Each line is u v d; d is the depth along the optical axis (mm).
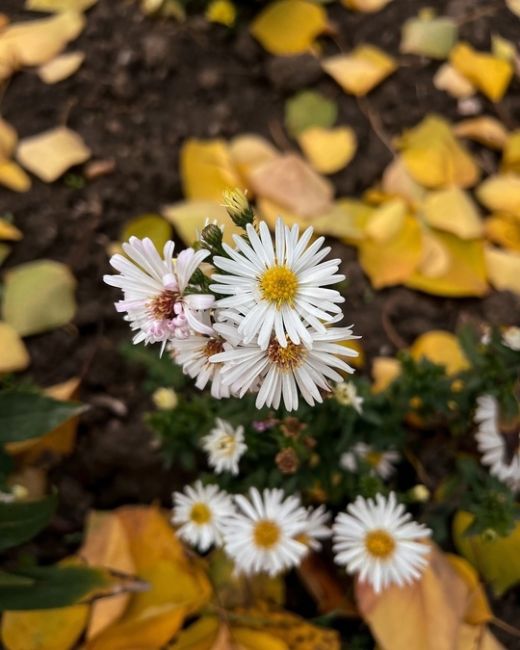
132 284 289
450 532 424
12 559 427
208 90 519
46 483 438
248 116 515
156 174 493
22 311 456
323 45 537
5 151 493
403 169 493
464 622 404
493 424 388
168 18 527
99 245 480
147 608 398
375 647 408
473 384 392
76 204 488
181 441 401
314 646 396
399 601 393
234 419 371
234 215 307
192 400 403
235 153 496
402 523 385
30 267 465
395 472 437
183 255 284
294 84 517
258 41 526
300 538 384
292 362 292
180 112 513
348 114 515
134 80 516
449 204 479
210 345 305
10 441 365
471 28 539
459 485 412
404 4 543
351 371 292
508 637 414
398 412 403
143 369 458
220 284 296
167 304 287
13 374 454
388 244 474
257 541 372
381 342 466
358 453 400
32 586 370
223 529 377
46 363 458
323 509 413
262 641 395
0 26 529
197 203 469
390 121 515
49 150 490
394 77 524
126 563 405
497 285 471
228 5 526
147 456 438
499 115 520
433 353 450
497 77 517
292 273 287
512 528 385
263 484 392
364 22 541
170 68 519
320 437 386
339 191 498
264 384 292
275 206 475
